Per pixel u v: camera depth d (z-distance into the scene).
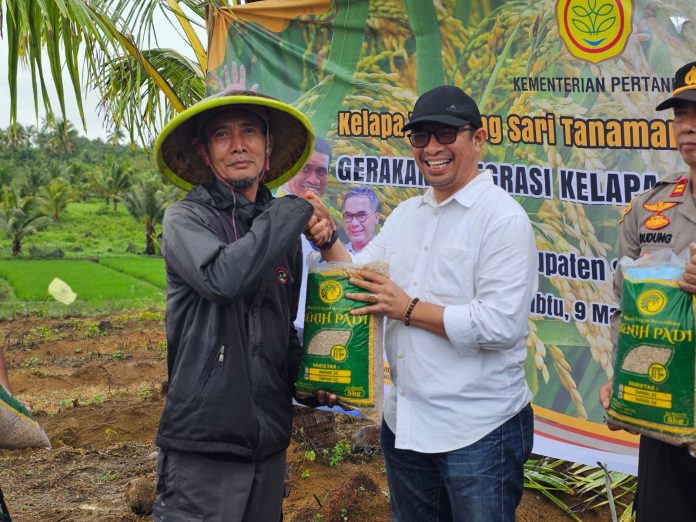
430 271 2.87
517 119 4.22
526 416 2.90
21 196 48.34
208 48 4.80
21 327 14.93
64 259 37.41
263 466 2.64
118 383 8.98
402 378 2.89
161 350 11.62
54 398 8.34
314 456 5.09
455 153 2.76
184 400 2.50
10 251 40.12
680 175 2.95
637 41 3.92
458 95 2.78
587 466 4.58
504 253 2.71
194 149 2.76
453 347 2.78
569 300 4.15
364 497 4.35
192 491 2.52
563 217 4.14
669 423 2.52
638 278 2.63
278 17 4.68
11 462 5.85
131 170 56.84
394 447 3.04
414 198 3.08
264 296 2.65
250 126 2.64
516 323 2.69
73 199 54.34
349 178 4.62
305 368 2.74
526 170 4.21
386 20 4.48
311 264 2.83
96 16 5.30
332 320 2.71
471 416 2.77
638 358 2.59
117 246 45.00
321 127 4.64
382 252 3.14
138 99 5.68
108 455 5.98
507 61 4.22
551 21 4.10
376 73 4.53
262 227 2.45
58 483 5.39
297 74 4.67
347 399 2.71
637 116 3.96
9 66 5.34
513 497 2.86
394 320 2.97
